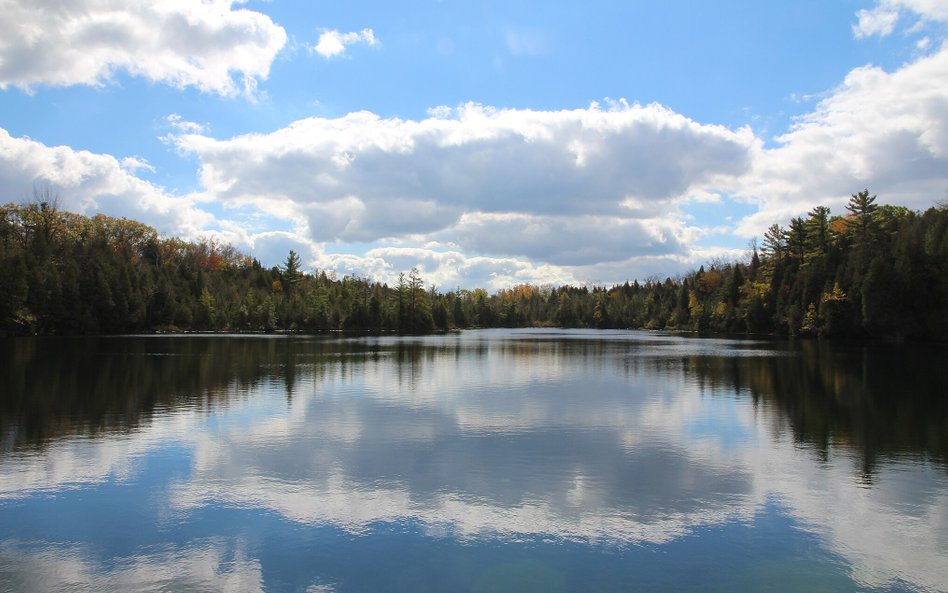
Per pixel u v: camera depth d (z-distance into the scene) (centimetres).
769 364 4797
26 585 1031
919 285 7425
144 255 14525
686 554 1157
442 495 1485
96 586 1030
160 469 1689
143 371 4059
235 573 1080
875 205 9194
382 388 3344
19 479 1595
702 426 2292
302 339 9281
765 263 12275
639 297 19425
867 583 1050
